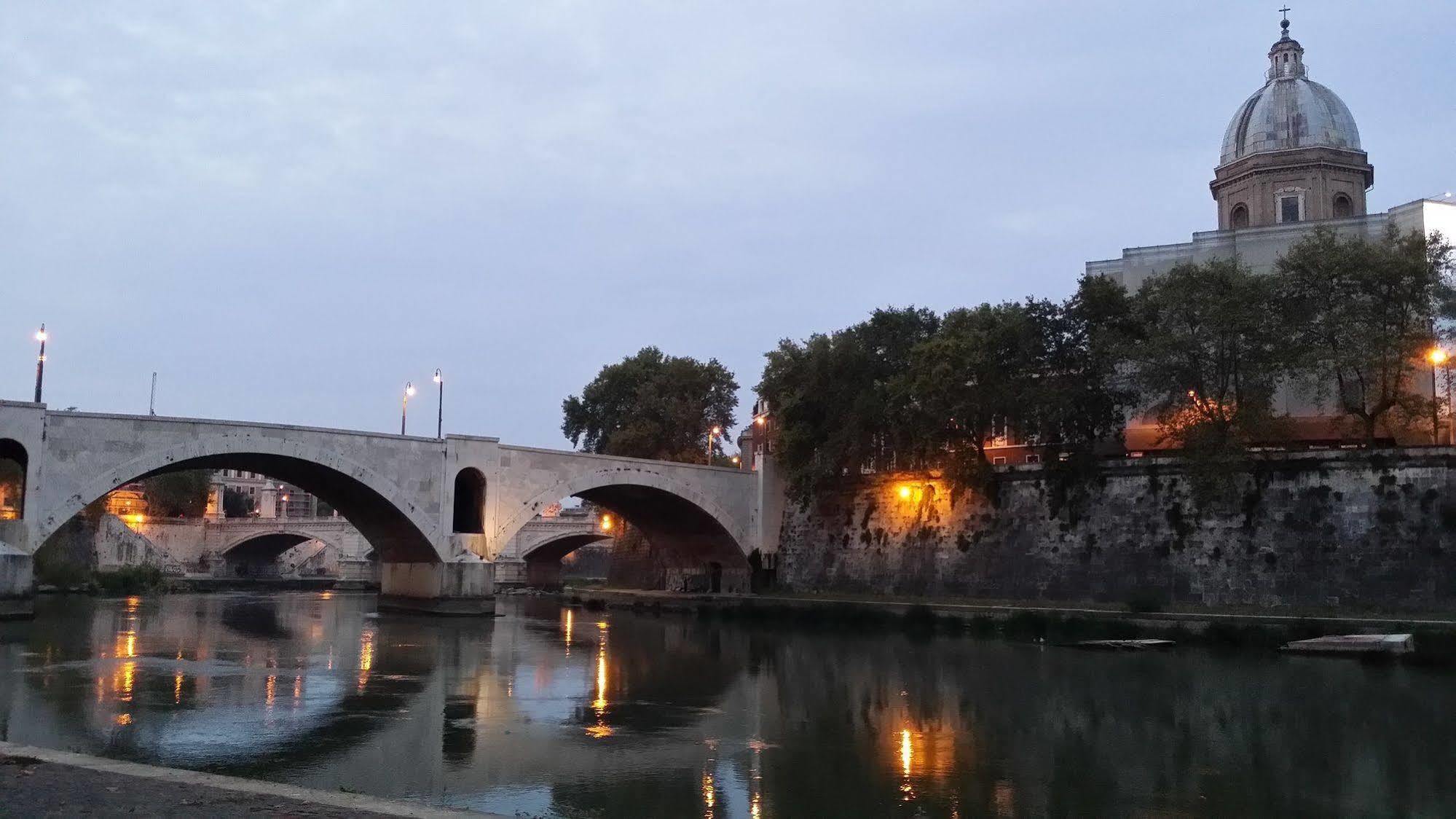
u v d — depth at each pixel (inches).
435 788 924.0
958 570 2800.2
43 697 1344.7
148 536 5172.2
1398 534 2063.2
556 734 1176.8
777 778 984.3
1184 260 2974.9
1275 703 1393.9
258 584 5068.9
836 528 3225.9
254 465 2696.9
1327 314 2250.2
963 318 2763.3
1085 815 873.5
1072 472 2573.8
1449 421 2458.2
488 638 2301.9
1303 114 3080.7
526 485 3002.0
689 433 4146.2
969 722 1279.5
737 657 1978.3
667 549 3897.6
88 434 2284.7
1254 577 2223.2
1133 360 2416.3
